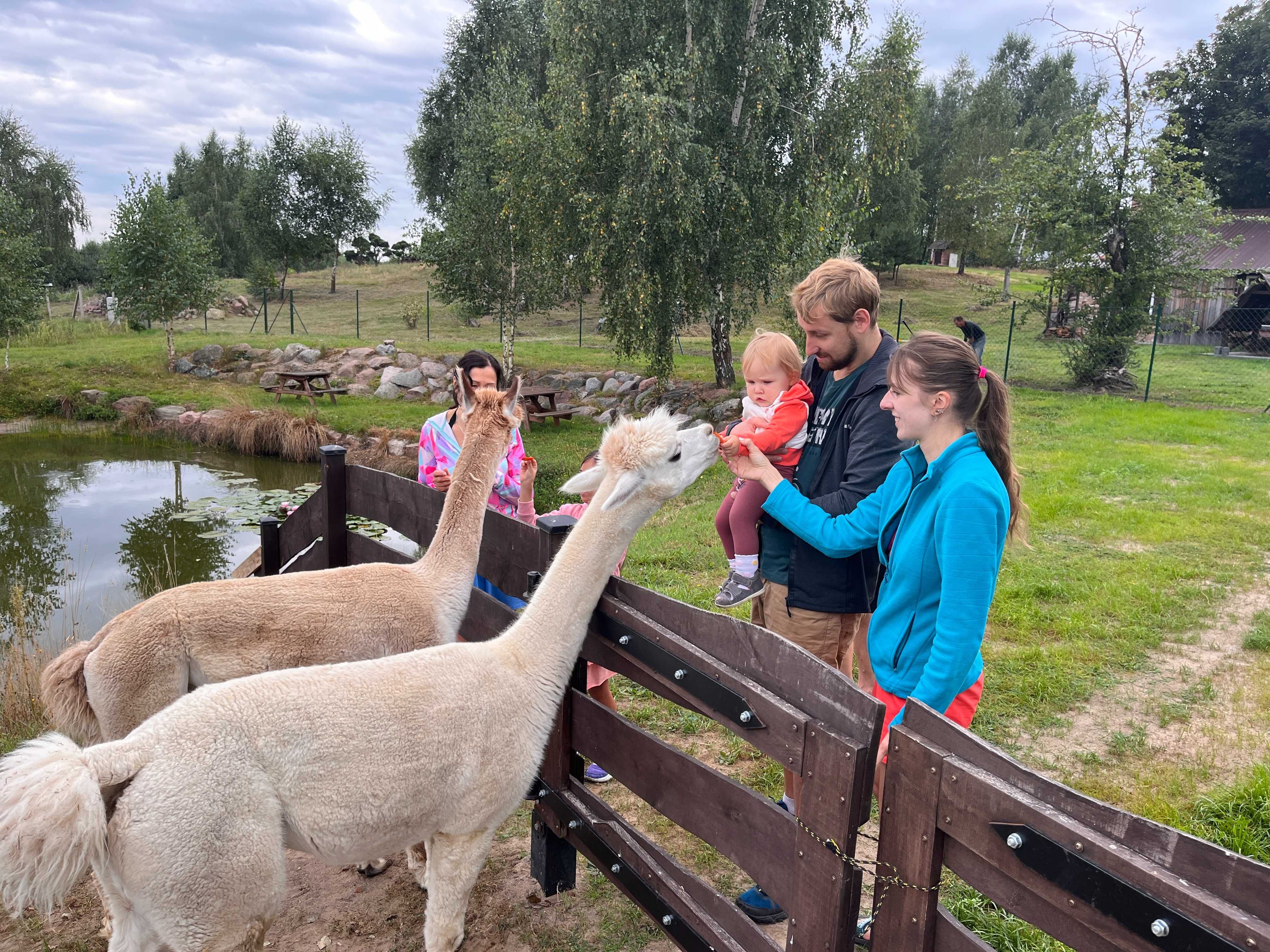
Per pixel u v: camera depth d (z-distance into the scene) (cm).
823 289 270
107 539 1383
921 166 4816
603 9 1688
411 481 421
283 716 218
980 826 167
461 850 252
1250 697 504
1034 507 960
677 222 1602
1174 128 1877
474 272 2353
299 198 4206
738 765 435
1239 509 955
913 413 234
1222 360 2530
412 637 319
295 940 315
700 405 1916
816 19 1716
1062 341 2462
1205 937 129
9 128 4919
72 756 198
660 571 770
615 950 304
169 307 2580
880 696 252
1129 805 386
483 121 2353
